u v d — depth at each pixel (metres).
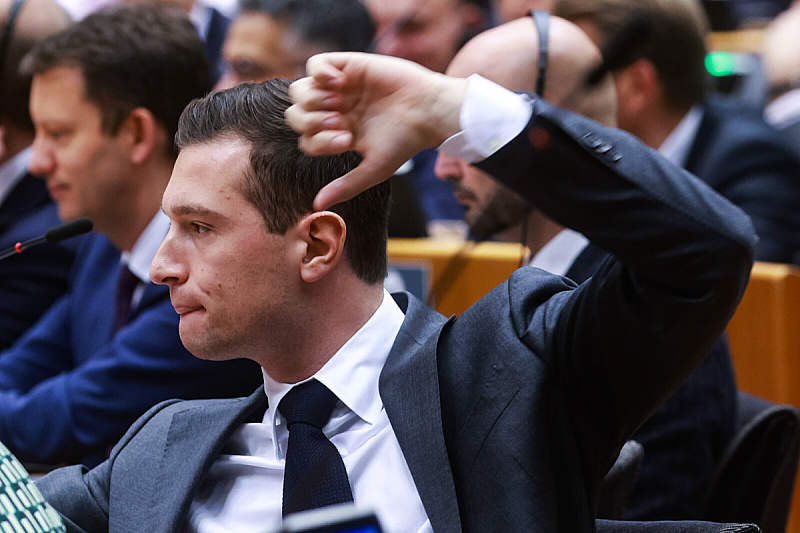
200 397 6.41
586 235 3.44
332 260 3.94
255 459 4.14
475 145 3.33
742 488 5.75
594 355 3.76
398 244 7.31
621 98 8.47
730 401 6.00
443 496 3.64
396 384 3.93
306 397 4.04
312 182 3.91
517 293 4.09
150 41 6.71
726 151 9.99
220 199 3.88
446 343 4.08
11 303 8.18
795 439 5.71
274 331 3.99
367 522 2.11
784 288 6.96
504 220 5.93
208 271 3.91
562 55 5.89
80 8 12.78
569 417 3.88
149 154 6.77
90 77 6.63
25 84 8.30
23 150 8.43
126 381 6.41
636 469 4.93
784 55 12.64
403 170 8.16
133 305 6.96
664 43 8.34
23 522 3.74
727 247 3.32
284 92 3.98
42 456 6.62
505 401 3.81
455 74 6.02
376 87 3.21
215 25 12.34
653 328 3.48
